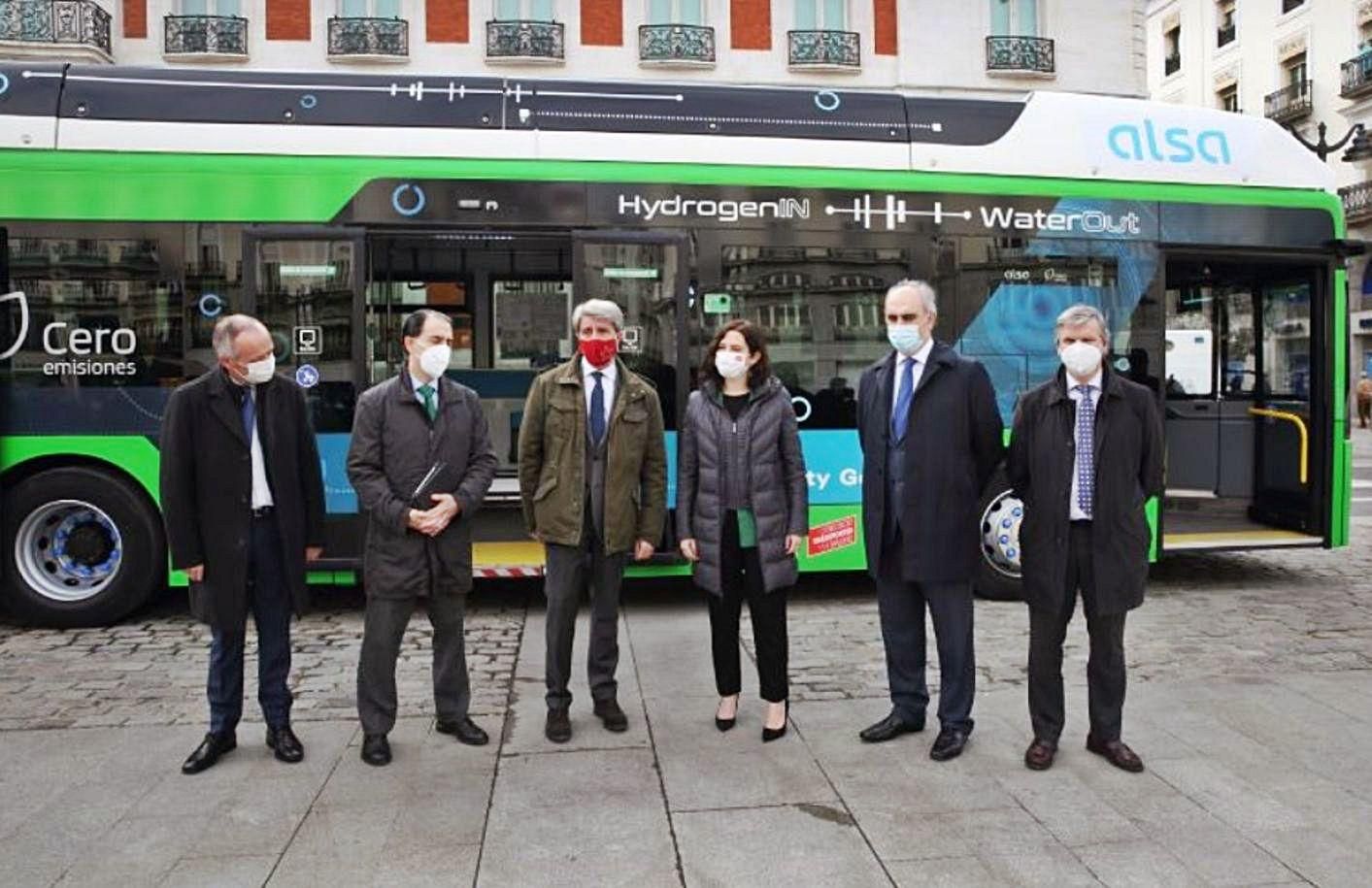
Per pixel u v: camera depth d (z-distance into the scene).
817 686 5.29
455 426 4.38
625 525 4.55
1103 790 3.95
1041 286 7.12
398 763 4.25
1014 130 7.19
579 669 5.66
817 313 6.87
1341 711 4.82
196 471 4.12
